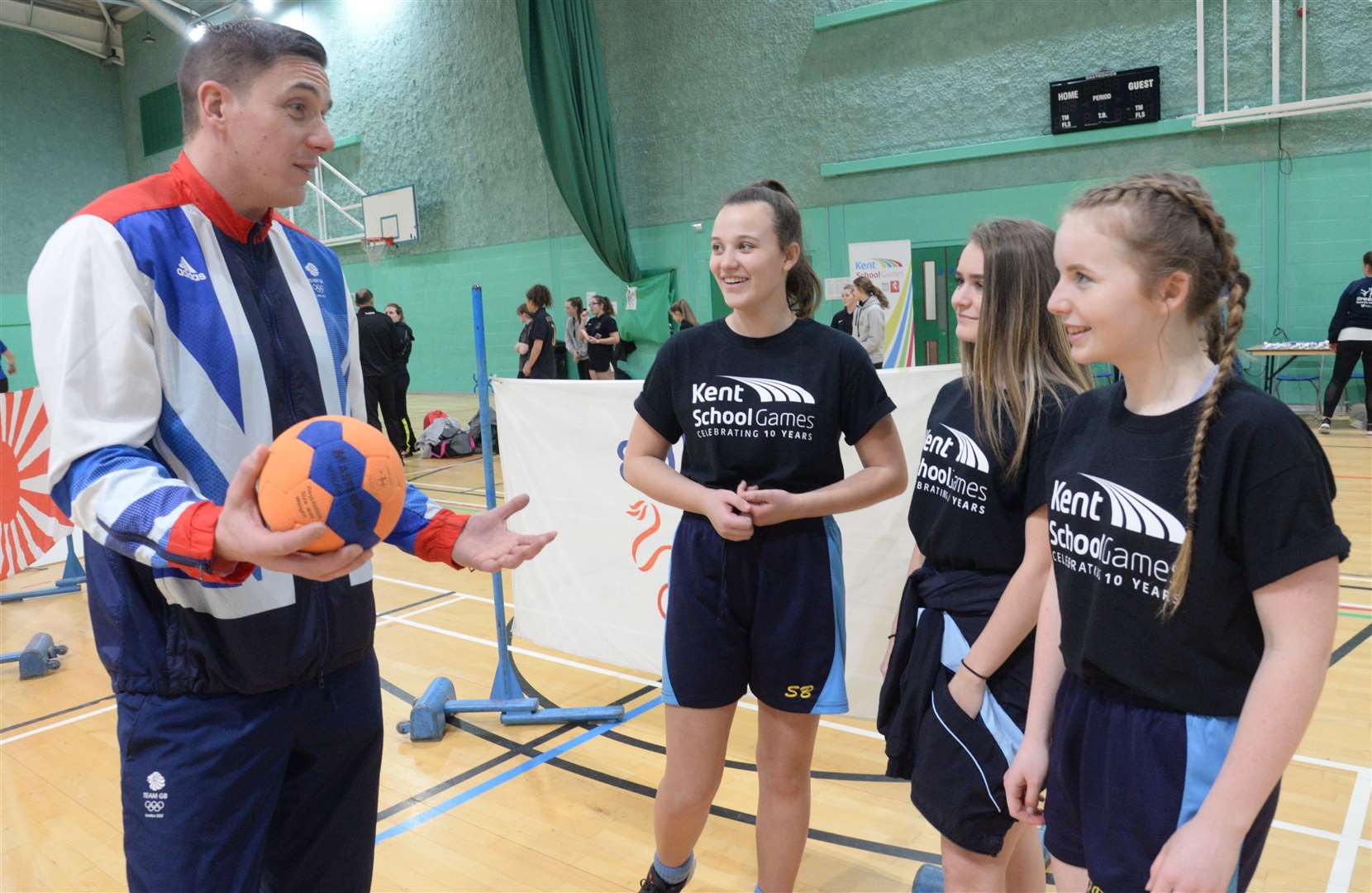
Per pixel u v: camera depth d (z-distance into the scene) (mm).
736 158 11781
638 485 1920
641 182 12672
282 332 1384
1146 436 1104
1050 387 1488
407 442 10086
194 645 1234
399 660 3984
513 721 3236
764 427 1789
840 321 8727
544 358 9234
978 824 1515
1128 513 1104
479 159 14094
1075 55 9508
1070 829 1209
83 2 17844
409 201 14859
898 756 1686
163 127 18172
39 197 17781
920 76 10398
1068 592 1198
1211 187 9016
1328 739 2818
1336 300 8656
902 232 10727
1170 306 1068
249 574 1089
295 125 1259
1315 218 8633
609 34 12586
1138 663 1094
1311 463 975
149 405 1188
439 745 3117
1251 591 1011
